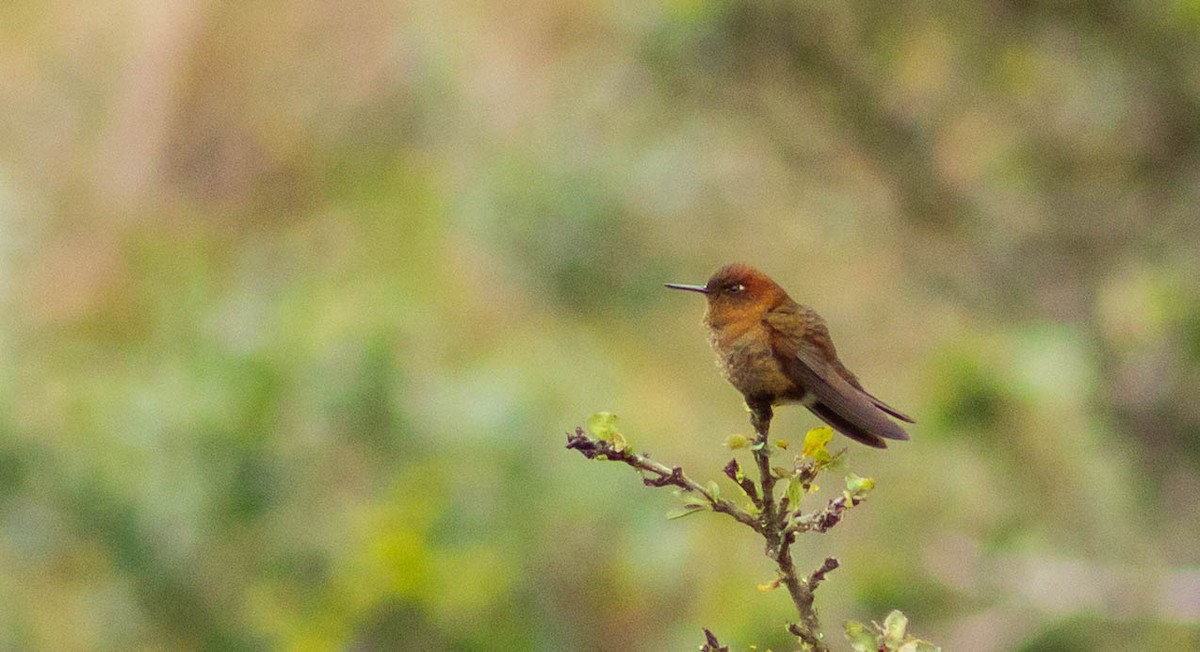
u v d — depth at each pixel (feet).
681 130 45.21
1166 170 42.37
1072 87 43.34
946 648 33.91
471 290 45.06
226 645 32.71
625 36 44.01
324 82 50.83
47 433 34.40
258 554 33.65
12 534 32.94
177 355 37.86
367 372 34.81
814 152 44.47
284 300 39.40
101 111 50.65
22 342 41.09
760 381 20.97
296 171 50.34
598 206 44.55
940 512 38.17
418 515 31.73
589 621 35.27
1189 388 37.22
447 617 30.01
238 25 50.65
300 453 34.47
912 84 44.34
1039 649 33.94
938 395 36.14
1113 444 37.17
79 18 51.39
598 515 35.40
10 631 33.42
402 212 48.57
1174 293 37.50
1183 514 36.73
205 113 50.29
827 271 47.83
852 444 41.27
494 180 45.21
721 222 46.70
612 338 45.01
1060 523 36.73
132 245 47.26
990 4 42.73
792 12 42.52
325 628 29.91
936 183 44.06
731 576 36.86
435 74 50.08
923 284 44.83
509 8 50.29
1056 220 43.16
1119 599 34.14
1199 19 39.04
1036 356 35.63
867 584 34.50
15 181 48.96
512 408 35.17
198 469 33.65
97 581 33.71
